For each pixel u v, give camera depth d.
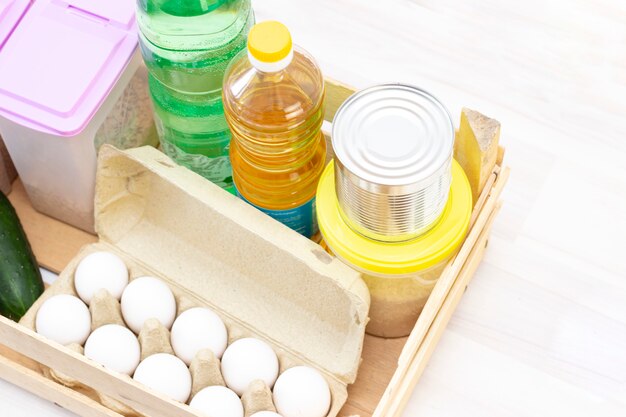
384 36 1.65
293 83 1.35
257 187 1.40
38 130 1.38
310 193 1.42
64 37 1.41
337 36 1.65
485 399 1.45
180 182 1.40
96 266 1.41
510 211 1.54
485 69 1.63
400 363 1.32
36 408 1.45
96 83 1.40
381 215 1.31
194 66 1.38
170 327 1.42
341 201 1.33
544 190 1.55
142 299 1.40
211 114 1.42
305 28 1.65
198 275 1.45
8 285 1.43
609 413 1.45
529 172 1.56
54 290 1.42
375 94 1.32
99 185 1.44
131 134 1.49
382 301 1.40
